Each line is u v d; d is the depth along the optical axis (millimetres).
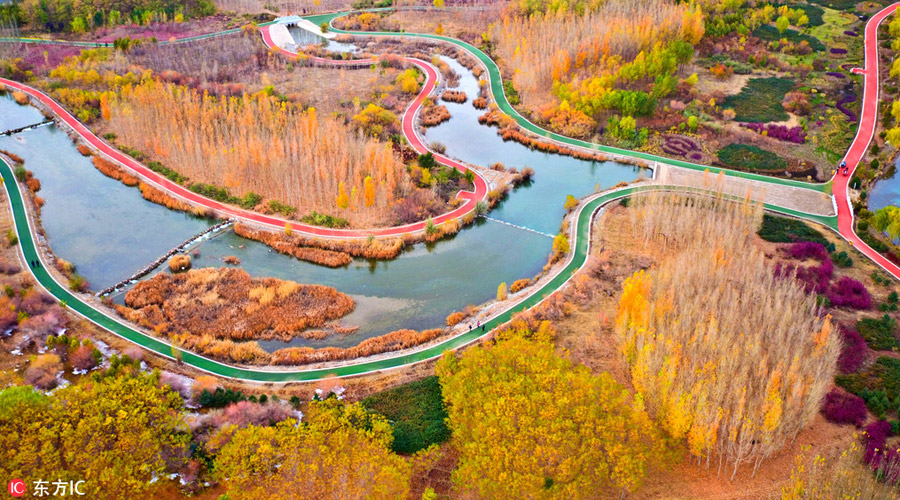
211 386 107438
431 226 148375
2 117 194750
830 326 112188
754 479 92562
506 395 91312
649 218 142625
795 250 139125
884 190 164250
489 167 176875
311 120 174250
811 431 99812
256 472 84188
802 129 187625
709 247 132250
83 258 141750
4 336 115375
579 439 87625
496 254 146250
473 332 121125
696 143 184375
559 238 141750
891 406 102688
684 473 93625
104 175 170750
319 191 156750
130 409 90688
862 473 92000
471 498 88188
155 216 156375
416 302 132125
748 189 155500
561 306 124562
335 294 132125
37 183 164250
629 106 192375
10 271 133125
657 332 108500
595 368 110562
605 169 178125
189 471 92188
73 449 84625
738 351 101875
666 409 94438
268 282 134500
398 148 183125
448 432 99188
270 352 118938
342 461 83625
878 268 135500
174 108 180000
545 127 195750
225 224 152250
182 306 127562
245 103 182375
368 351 117312
